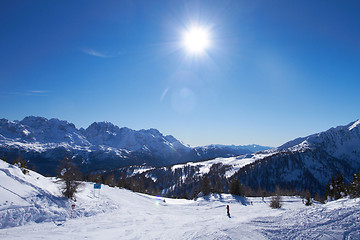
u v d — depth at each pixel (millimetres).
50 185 38719
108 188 70000
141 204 56906
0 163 35000
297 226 18312
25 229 21531
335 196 85375
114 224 27125
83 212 32500
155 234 21453
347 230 15820
